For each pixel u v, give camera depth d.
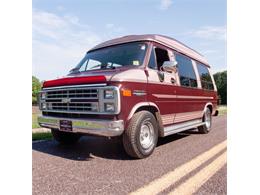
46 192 2.90
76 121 4.16
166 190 2.96
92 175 3.46
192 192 2.91
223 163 4.01
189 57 6.63
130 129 4.12
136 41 5.07
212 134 7.30
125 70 4.32
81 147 5.27
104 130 3.87
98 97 3.97
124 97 3.98
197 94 6.73
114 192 2.89
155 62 4.96
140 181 3.23
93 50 5.66
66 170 3.67
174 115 5.41
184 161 4.18
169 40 5.80
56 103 4.61
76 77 4.33
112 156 4.50
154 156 4.52
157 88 4.77
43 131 7.35
